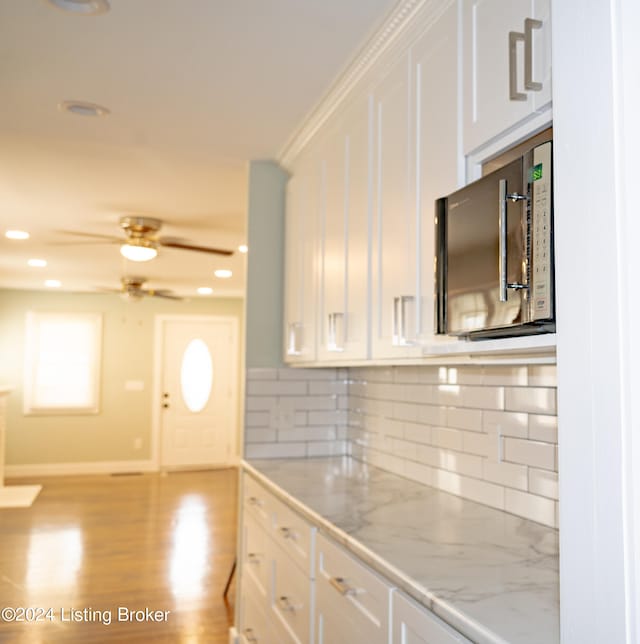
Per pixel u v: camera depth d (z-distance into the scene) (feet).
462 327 5.15
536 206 4.09
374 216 7.54
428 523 6.40
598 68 2.76
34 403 28.81
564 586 2.89
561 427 2.93
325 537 6.45
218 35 7.14
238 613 10.63
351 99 8.27
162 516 20.13
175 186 12.94
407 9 6.36
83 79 8.29
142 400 30.19
